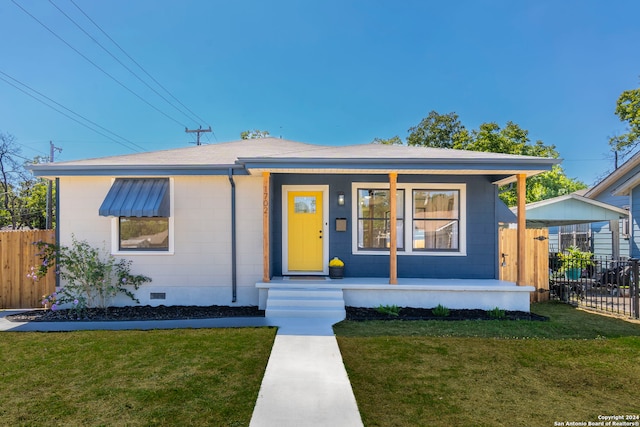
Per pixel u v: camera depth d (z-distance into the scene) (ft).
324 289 26.96
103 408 12.14
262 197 29.30
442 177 31.60
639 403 12.84
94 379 14.53
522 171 26.37
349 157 26.13
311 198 31.99
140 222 29.55
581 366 16.33
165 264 29.12
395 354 17.63
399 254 31.30
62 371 15.38
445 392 13.56
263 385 14.05
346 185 31.60
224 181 29.32
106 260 28.94
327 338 20.13
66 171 28.04
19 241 29.25
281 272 31.27
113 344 19.03
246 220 29.37
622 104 81.10
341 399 12.94
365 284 27.58
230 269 29.30
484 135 76.64
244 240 29.35
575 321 24.88
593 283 32.63
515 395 13.38
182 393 13.29
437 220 31.73
